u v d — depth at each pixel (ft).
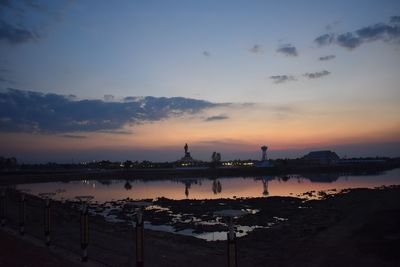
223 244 88.38
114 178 575.79
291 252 75.05
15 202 158.20
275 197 229.25
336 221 111.55
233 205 196.75
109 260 63.77
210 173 648.79
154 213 170.09
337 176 546.67
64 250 67.97
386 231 79.56
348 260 62.69
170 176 604.49
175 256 72.23
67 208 172.55
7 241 62.54
